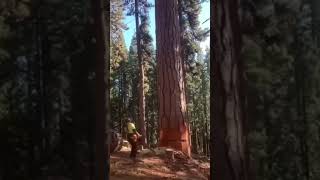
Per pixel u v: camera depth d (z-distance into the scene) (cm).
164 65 1864
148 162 1549
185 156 1736
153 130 6259
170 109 1836
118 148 1811
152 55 4409
